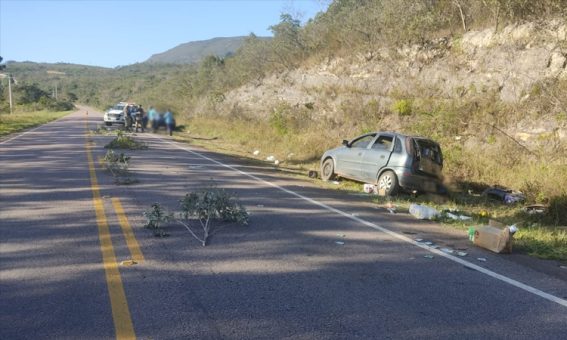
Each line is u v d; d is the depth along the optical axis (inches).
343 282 218.8
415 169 467.5
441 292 211.2
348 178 541.6
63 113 3179.1
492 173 551.2
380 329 171.8
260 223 325.7
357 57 1072.8
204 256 247.8
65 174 506.9
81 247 255.3
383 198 457.1
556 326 179.9
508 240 277.1
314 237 295.7
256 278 219.1
